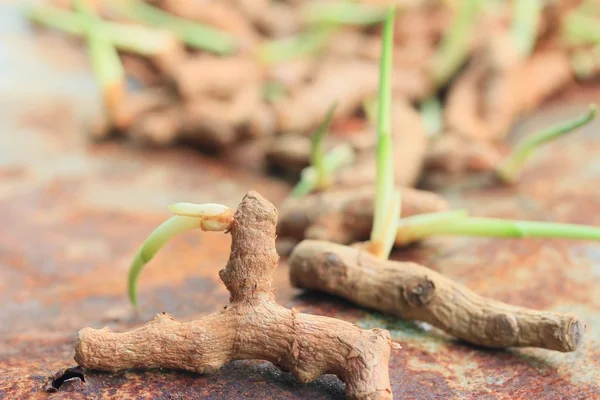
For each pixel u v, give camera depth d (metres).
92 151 0.53
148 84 0.64
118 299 0.37
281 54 0.64
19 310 0.36
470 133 0.49
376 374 0.28
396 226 0.34
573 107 0.59
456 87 0.54
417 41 0.63
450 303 0.32
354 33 0.65
